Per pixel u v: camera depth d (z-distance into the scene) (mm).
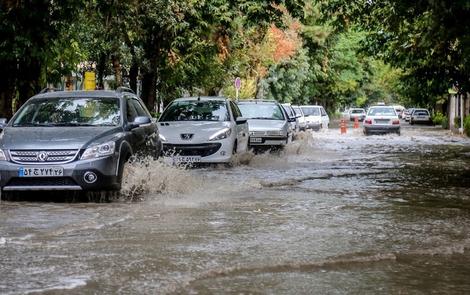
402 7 23391
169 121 24938
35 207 14344
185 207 14719
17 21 21359
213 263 9367
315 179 21391
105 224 12391
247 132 27969
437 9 19578
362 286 8391
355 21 32438
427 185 20125
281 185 19469
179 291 8023
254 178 20984
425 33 23844
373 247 10672
